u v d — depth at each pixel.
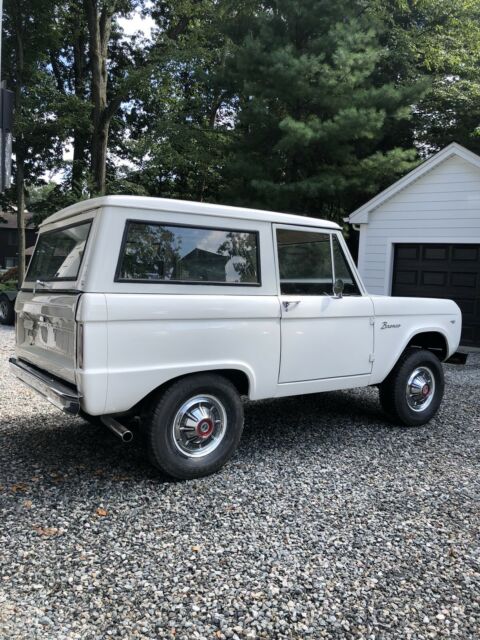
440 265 11.24
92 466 3.95
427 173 11.14
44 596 2.41
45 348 3.90
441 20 18.09
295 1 13.08
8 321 13.37
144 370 3.43
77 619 2.27
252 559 2.77
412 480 3.88
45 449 4.28
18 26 18.22
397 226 11.68
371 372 4.80
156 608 2.36
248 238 4.02
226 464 4.09
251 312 3.91
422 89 13.04
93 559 2.72
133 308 3.36
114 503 3.36
